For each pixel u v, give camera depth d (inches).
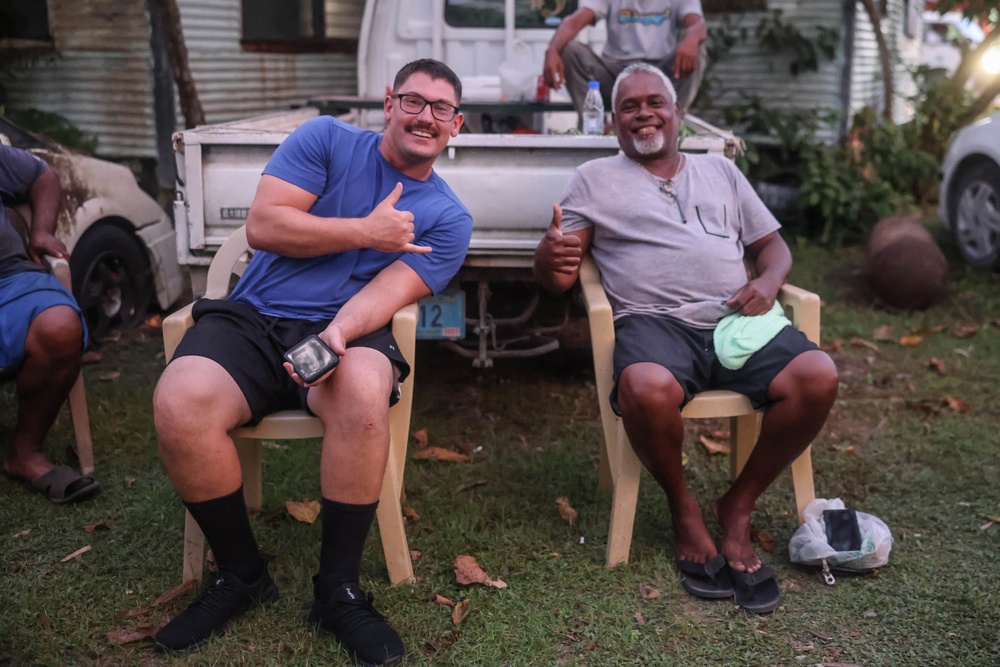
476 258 147.3
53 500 126.9
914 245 218.8
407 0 219.8
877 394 174.6
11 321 123.5
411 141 107.1
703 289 120.0
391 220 103.4
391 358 101.7
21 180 133.8
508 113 197.6
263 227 105.1
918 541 121.4
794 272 256.1
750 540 122.1
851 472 142.2
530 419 161.6
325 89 308.8
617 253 123.8
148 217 202.8
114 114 262.7
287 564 113.3
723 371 114.7
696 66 196.7
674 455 109.0
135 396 166.2
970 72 340.5
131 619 102.4
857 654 98.3
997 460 145.9
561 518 126.6
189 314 108.4
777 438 110.7
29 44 261.9
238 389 98.4
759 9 309.4
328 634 99.3
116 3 255.4
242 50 276.8
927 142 340.8
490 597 107.2
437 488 134.5
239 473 98.3
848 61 304.8
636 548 117.9
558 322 167.6
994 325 213.9
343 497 97.0
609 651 98.5
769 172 309.4
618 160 126.3
